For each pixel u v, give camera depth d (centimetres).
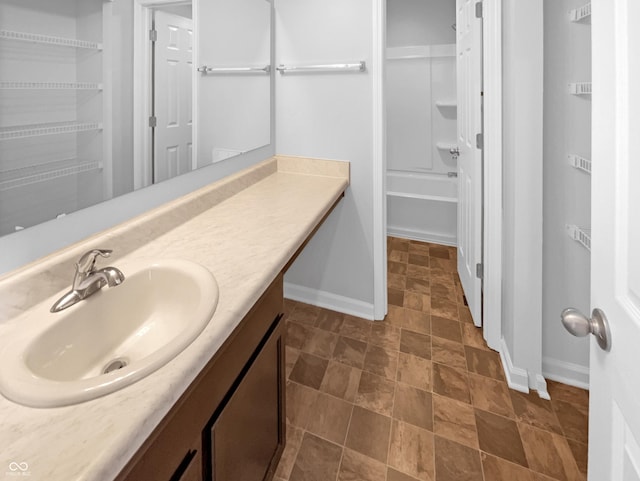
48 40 91
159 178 134
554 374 170
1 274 84
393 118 348
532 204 155
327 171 217
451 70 319
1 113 83
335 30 201
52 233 96
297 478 125
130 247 111
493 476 125
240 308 80
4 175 84
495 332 191
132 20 117
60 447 46
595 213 61
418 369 179
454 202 326
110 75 110
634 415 49
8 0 82
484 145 187
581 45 140
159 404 54
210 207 156
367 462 131
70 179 100
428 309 236
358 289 229
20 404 53
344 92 206
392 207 368
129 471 51
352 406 157
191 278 91
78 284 82
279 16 212
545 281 164
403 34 332
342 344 200
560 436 140
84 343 80
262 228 131
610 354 57
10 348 65
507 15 159
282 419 119
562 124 149
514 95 151
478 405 156
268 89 213
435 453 134
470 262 223
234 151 184
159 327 93
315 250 237
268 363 105
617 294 54
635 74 49
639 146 48
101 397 54
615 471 56
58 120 96
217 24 161
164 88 133
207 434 74
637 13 48
